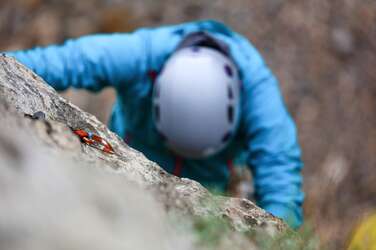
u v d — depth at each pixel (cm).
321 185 652
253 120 336
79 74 311
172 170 349
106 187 101
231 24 801
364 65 817
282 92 746
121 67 322
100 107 673
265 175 329
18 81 165
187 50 339
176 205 146
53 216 84
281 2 834
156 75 333
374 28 854
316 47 806
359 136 739
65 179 93
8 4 832
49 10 831
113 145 167
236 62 343
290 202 318
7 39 815
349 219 596
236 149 350
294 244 156
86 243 85
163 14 816
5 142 90
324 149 710
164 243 107
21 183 86
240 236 148
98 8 827
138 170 158
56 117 167
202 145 335
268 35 799
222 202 165
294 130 340
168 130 335
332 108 753
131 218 101
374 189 677
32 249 78
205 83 329
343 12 856
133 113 343
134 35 334
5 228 78
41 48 307
